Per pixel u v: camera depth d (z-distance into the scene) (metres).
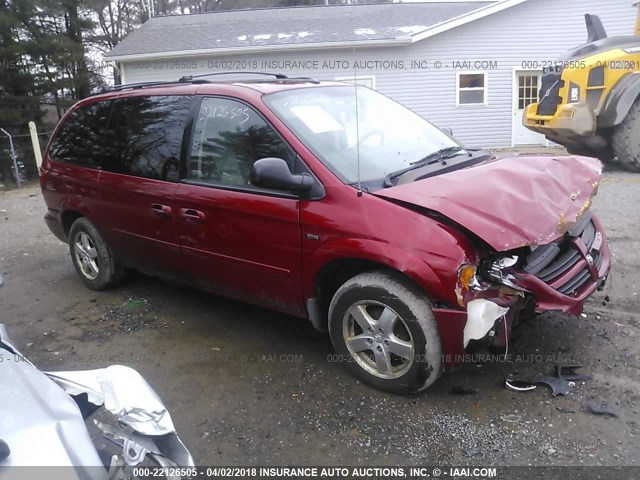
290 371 3.88
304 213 3.57
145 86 5.01
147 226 4.64
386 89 17.62
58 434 1.91
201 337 4.47
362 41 16.84
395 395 3.52
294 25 19.52
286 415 3.40
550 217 3.32
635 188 8.83
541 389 3.47
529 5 17.05
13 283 6.16
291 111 3.99
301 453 3.08
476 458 2.95
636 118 10.15
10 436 1.87
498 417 3.25
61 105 25.80
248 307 5.00
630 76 9.96
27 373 2.24
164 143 4.50
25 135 20.69
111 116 5.05
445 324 3.20
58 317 5.07
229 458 3.07
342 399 3.52
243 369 3.95
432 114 17.81
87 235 5.44
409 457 2.99
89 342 4.53
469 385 3.56
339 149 3.81
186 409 3.53
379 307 3.50
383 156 3.90
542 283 3.24
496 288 3.20
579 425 3.13
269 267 3.86
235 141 4.05
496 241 3.08
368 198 3.40
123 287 5.64
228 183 4.04
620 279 5.09
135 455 2.00
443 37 17.28
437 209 3.19
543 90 11.19
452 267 3.10
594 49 10.51
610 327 4.17
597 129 10.56
